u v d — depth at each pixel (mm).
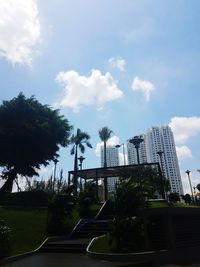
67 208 18578
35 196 29031
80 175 36344
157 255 10844
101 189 45406
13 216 18672
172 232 11695
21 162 36938
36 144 35656
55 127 39094
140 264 10008
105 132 63656
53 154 39406
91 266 9719
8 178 37719
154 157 93625
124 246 12297
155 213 12211
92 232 17406
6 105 37000
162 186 30750
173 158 94188
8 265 10383
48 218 19219
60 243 14609
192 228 12953
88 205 23469
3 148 35000
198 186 54625
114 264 10070
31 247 13914
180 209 12422
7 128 35375
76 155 54812
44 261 11055
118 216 13633
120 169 33000
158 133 96875
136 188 16000
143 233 12484
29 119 37344
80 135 55875
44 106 40781
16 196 29047
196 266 9656
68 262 10719
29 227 16938
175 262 10555
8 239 12430
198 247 12562
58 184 43656
